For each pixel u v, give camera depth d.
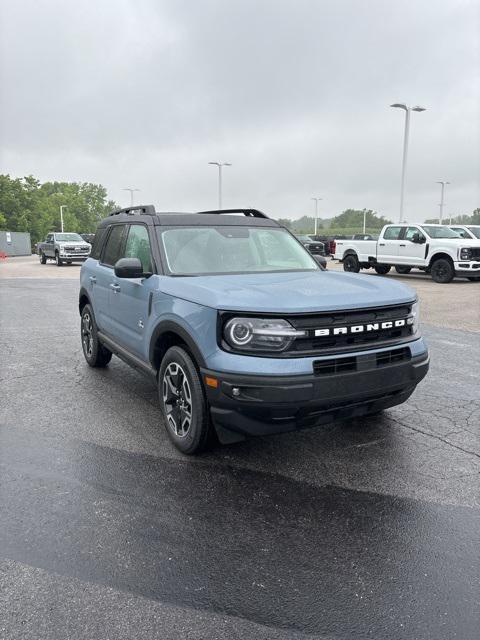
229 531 3.11
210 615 2.43
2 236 53.53
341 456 4.13
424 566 2.79
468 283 18.44
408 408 5.25
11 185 85.00
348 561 2.83
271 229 5.49
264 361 3.47
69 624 2.37
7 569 2.75
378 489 3.62
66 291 16.36
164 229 4.93
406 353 3.95
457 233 19.20
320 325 3.56
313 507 3.38
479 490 3.61
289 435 4.54
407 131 31.25
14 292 15.99
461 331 9.66
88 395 5.66
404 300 3.98
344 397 3.59
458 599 2.53
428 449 4.27
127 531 3.10
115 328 5.57
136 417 5.00
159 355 4.53
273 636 2.30
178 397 4.18
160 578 2.69
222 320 3.61
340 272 4.97
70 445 4.34
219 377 3.55
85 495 3.52
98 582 2.65
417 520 3.23
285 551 2.92
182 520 3.23
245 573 2.73
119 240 5.78
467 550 2.93
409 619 2.40
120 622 2.38
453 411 5.17
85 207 137.50
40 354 7.64
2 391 5.80
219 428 3.83
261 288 3.86
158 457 4.11
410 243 19.33
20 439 4.45
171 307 4.11
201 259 4.76
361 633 2.32
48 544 2.97
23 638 2.29
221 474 3.83
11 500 3.45
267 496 3.52
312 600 2.53
